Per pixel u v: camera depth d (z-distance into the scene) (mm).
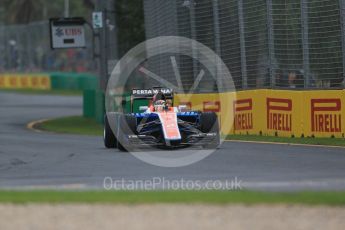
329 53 68688
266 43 74812
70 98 187500
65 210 32594
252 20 76750
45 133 90062
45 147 67750
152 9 103500
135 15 120250
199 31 86188
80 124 109125
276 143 65500
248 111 77312
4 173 49844
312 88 70062
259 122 75625
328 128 68000
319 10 69438
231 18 80125
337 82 68188
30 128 102625
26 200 34594
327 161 50750
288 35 72625
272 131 73812
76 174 47688
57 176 47031
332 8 68188
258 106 75688
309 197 35062
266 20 74375
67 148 66125
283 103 72062
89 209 32719
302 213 32156
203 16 85188
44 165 53656
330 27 68438
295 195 35625
